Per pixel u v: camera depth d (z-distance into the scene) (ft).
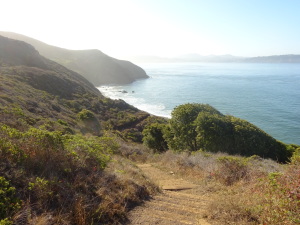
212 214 14.75
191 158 34.88
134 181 19.27
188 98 219.20
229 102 194.49
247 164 26.63
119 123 122.01
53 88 122.21
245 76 434.71
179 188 23.00
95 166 18.01
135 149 51.21
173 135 64.54
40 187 12.64
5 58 136.26
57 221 11.30
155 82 353.31
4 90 63.46
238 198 17.12
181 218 14.70
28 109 59.16
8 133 16.06
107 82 335.88
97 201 14.32
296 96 214.28
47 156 15.57
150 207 16.29
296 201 12.47
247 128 54.80
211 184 23.90
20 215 10.55
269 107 173.37
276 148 55.62
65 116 76.23
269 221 12.45
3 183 11.55
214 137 51.93
